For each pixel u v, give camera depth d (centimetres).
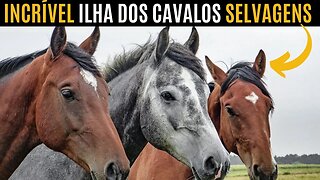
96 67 405
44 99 390
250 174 589
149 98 492
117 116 511
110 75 538
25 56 429
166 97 483
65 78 386
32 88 401
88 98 385
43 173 500
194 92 480
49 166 501
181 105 478
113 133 383
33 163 512
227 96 621
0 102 411
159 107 484
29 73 406
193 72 495
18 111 404
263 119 596
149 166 618
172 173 600
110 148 375
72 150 386
